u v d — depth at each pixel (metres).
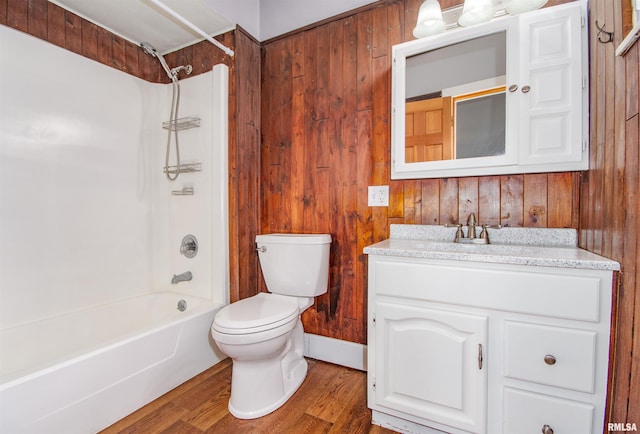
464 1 1.40
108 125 1.84
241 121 1.87
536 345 0.97
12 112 1.43
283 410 1.35
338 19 1.75
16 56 1.44
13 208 1.44
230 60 1.85
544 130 1.25
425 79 1.49
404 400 1.17
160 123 2.12
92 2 1.60
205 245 1.92
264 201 2.02
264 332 1.25
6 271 1.42
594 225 1.10
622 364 0.86
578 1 1.20
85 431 1.15
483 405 1.04
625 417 0.84
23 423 0.99
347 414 1.32
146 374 1.38
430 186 1.53
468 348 1.06
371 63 1.67
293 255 1.65
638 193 0.80
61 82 1.61
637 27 0.75
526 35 1.26
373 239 1.67
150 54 2.09
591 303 0.90
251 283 1.96
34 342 1.47
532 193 1.33
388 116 1.62
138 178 2.02
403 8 1.58
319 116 1.82
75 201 1.68
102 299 1.82
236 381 1.35
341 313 1.77
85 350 1.20
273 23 1.97
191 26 1.55
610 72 0.99
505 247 1.24
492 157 1.34
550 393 0.96
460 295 1.07
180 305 1.91
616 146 0.94
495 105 1.36
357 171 1.71
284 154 1.95
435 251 1.13
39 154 1.53
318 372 1.68
